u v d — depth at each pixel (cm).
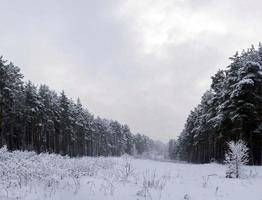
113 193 1074
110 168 1880
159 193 1095
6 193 977
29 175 1280
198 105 7706
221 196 1121
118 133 13400
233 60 3822
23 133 5838
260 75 3347
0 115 4794
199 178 1681
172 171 2141
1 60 4750
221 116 3741
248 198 1104
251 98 3391
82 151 9081
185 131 9956
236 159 1788
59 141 7469
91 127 10012
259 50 3909
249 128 3534
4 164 1505
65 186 1138
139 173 1717
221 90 4497
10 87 5031
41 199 927
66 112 7162
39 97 5875
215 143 5462
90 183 1245
